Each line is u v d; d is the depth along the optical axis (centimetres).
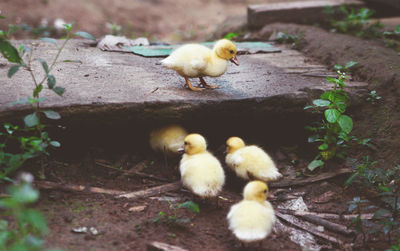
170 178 197
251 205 175
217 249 177
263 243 180
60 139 198
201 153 191
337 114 195
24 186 159
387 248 181
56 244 172
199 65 196
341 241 183
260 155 193
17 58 184
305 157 206
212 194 184
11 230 171
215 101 196
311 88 207
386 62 218
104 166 197
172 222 181
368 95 211
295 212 190
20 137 186
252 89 204
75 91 197
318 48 237
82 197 186
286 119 204
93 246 173
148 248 174
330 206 193
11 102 184
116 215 183
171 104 194
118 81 205
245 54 235
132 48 232
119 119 193
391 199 189
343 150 205
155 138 201
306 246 181
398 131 204
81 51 226
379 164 201
